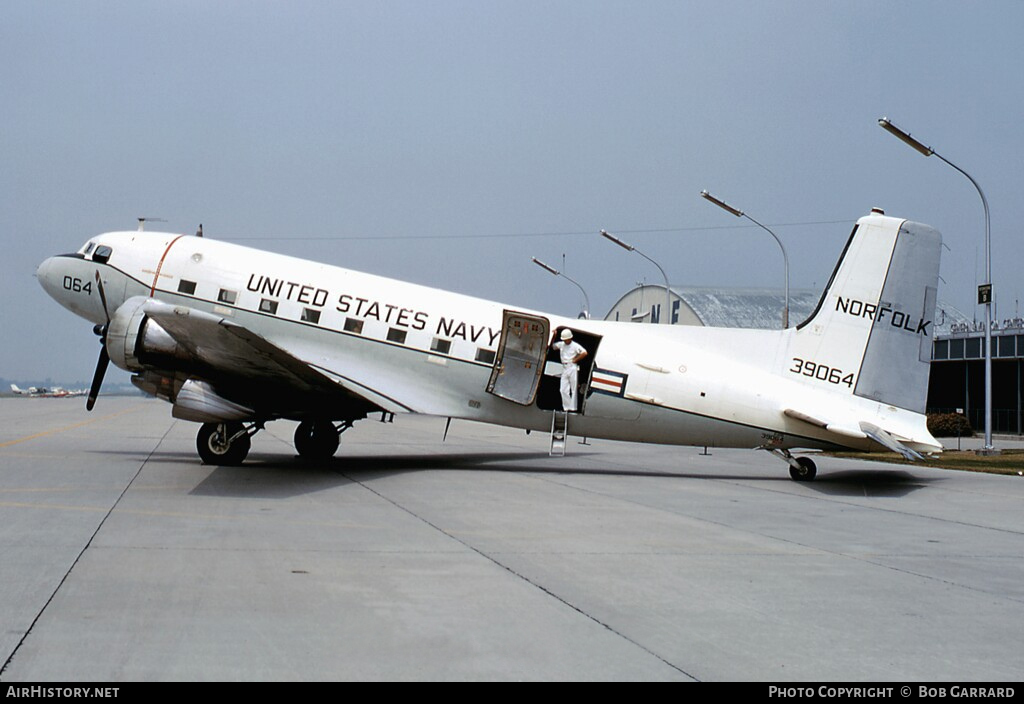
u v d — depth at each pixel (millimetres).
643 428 20844
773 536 12531
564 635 7152
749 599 8602
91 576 8492
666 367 20562
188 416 18297
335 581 8688
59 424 36844
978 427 58250
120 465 18969
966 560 11016
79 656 6152
